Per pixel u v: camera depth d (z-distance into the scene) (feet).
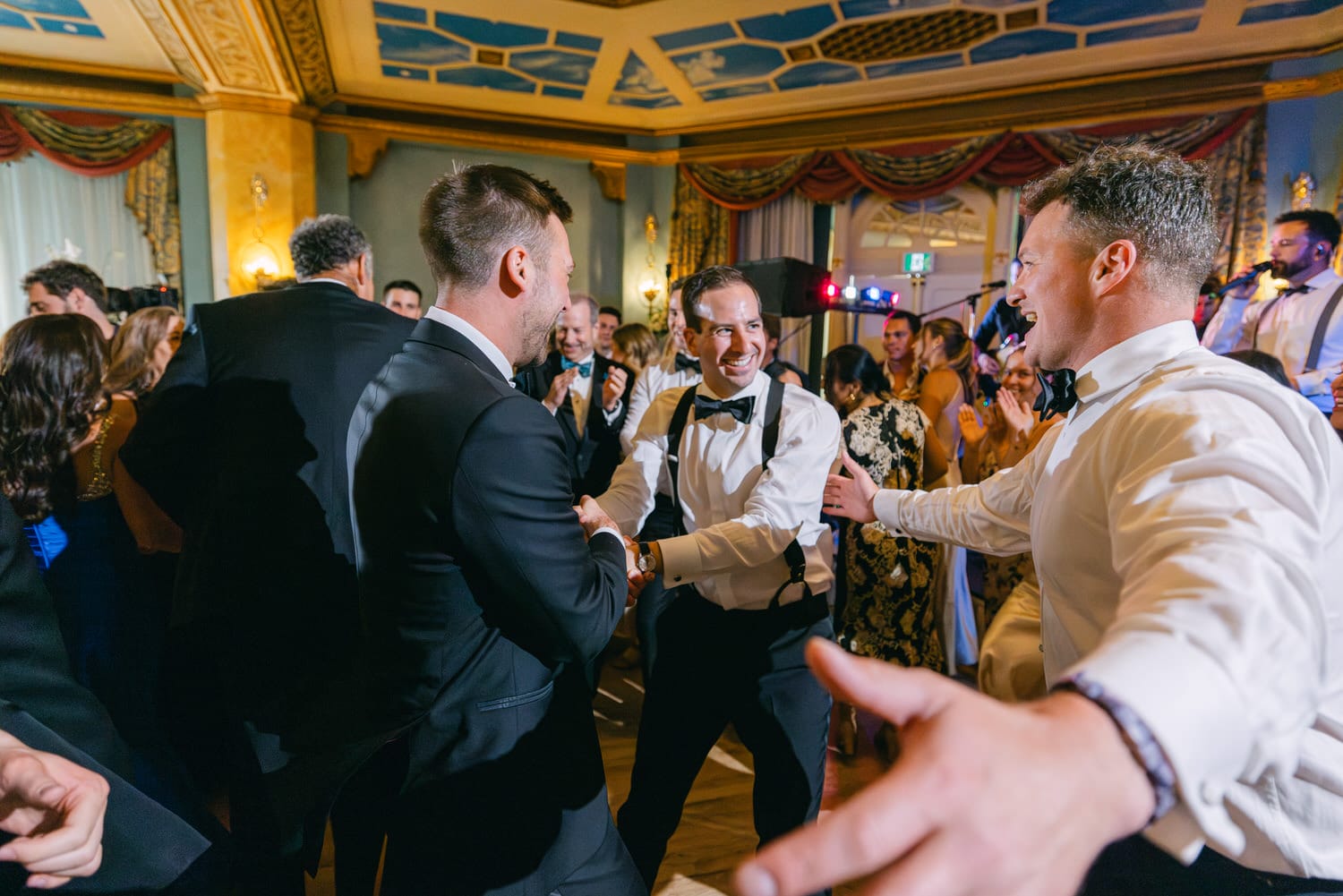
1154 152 2.57
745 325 4.96
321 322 5.10
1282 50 18.35
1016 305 2.85
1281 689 1.26
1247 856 2.42
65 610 5.69
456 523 2.90
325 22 18.89
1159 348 2.44
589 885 3.50
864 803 0.92
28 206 22.68
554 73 22.18
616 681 10.64
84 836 2.08
